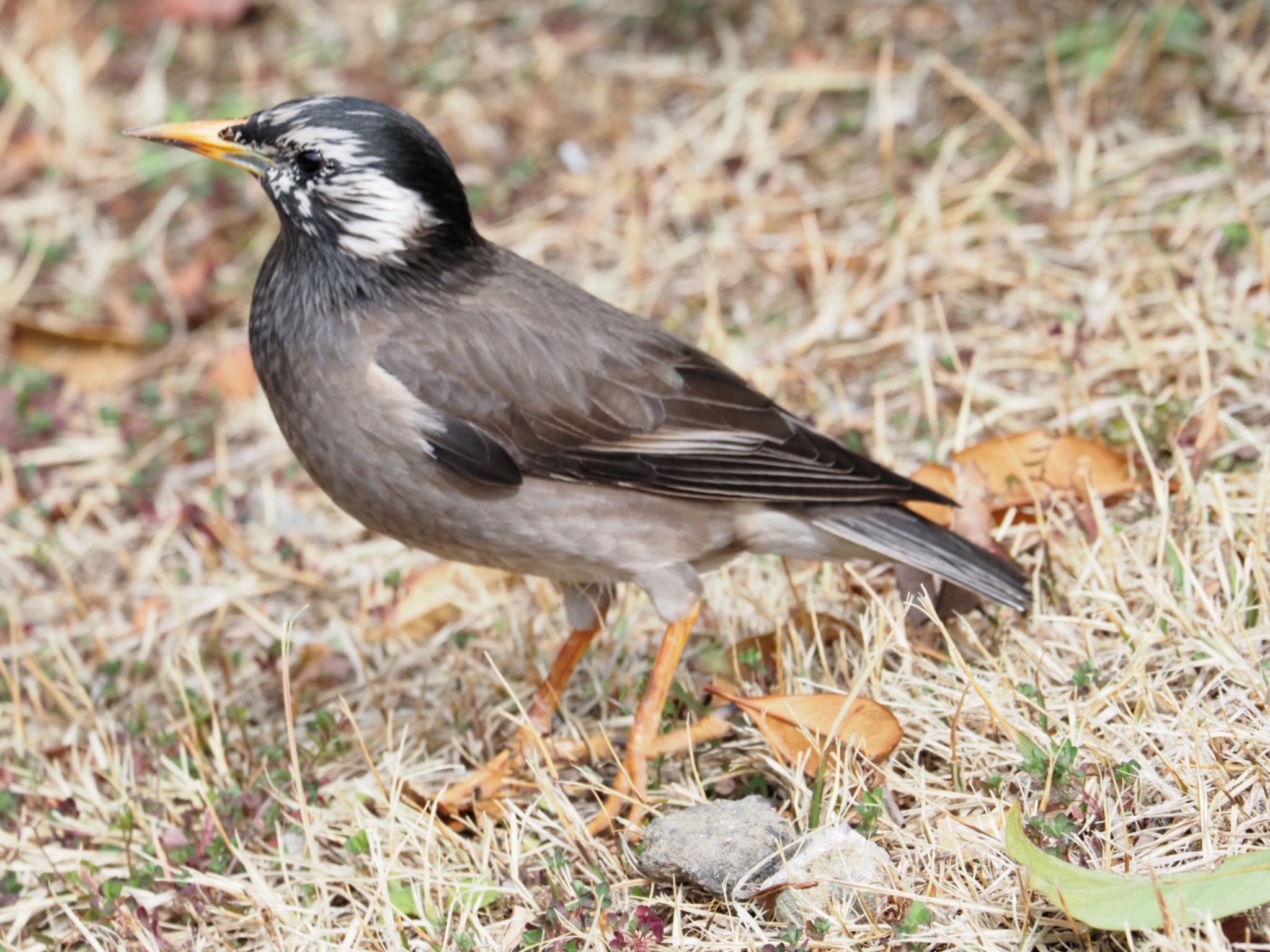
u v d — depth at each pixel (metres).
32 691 9.13
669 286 11.85
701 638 8.91
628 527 7.98
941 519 8.99
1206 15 12.80
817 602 8.86
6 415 11.64
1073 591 8.23
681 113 13.38
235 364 11.71
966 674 7.36
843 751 7.42
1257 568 7.68
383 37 14.65
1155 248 10.85
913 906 6.54
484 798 7.94
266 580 10.07
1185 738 7.13
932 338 10.79
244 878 7.62
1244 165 11.42
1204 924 6.08
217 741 8.27
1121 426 9.35
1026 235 11.40
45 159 13.86
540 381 7.88
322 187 7.77
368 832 7.43
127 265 12.87
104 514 10.83
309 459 8.05
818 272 11.47
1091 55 12.56
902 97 13.03
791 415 8.41
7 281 12.73
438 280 8.03
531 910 7.11
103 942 7.39
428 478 7.78
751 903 6.89
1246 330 9.78
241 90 14.16
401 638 9.41
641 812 7.64
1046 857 6.27
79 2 15.42
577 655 8.50
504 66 14.10
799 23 13.86
